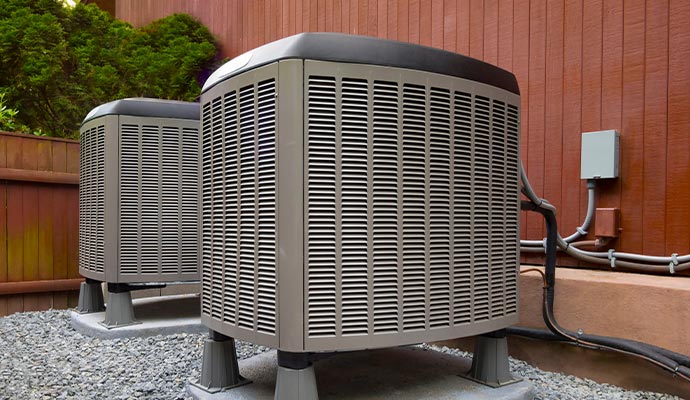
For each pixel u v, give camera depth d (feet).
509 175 8.54
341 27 18.70
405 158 7.11
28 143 16.15
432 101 7.36
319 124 6.61
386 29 16.78
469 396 7.78
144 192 13.23
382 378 8.66
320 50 6.63
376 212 6.89
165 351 11.60
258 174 6.94
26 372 10.12
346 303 6.70
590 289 9.80
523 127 12.78
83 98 23.03
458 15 14.48
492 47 13.57
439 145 7.44
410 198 7.14
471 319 7.75
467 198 7.78
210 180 8.09
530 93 12.66
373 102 6.89
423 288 7.22
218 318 7.73
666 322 8.79
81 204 14.70
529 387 8.31
